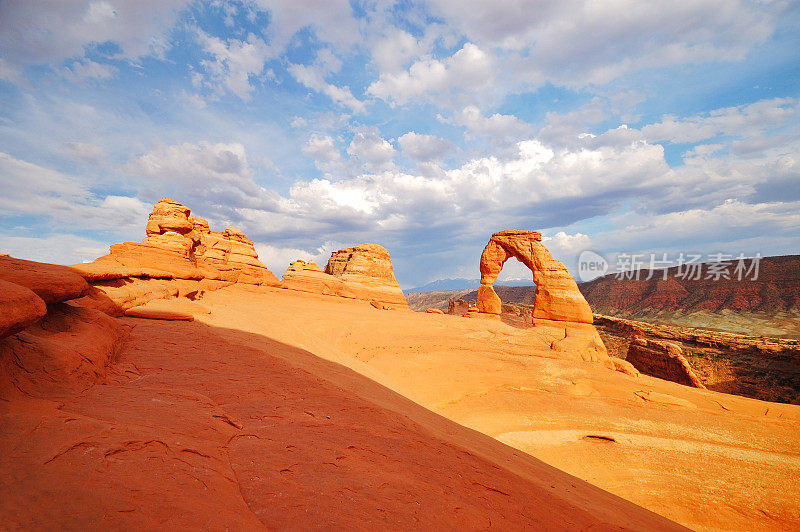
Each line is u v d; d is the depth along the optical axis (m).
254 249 44.91
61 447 2.92
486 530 3.67
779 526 9.52
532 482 6.79
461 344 24.02
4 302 4.25
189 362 8.09
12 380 4.17
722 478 11.56
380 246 63.84
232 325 16.94
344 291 50.16
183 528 2.35
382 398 11.09
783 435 14.55
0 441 2.81
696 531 9.09
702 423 15.41
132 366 7.12
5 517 2.09
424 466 5.06
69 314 8.11
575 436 14.00
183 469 3.16
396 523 3.21
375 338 24.39
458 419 14.67
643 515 7.98
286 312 28.33
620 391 18.02
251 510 2.92
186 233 35.34
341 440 5.11
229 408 5.64
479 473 5.64
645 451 13.12
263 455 4.04
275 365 9.36
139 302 15.78
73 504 2.32
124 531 2.18
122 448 3.18
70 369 5.04
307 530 2.76
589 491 8.59
